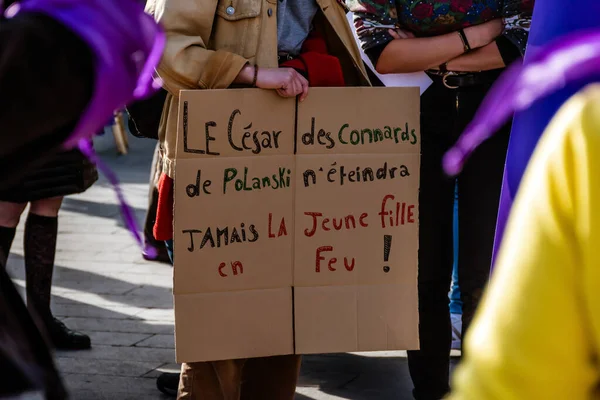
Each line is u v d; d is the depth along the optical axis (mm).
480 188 3361
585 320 1035
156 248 5988
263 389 3094
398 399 3771
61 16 1166
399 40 3342
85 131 1213
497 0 3305
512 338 1047
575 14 2002
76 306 5125
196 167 2691
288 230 2781
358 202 2811
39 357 1429
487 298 1114
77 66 1157
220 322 2754
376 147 2803
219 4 2807
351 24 3529
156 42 1236
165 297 5285
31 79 1130
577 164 1038
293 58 3008
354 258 2822
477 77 3354
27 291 4340
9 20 1166
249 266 2762
